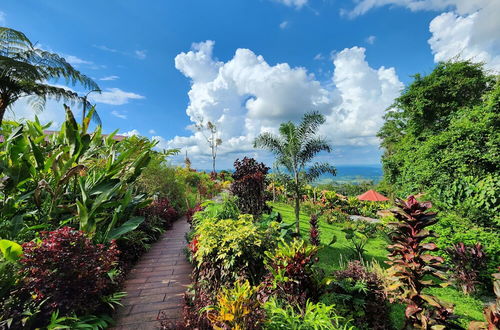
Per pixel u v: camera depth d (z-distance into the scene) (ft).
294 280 8.38
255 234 10.32
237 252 9.45
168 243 18.86
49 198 12.49
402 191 29.04
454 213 18.33
